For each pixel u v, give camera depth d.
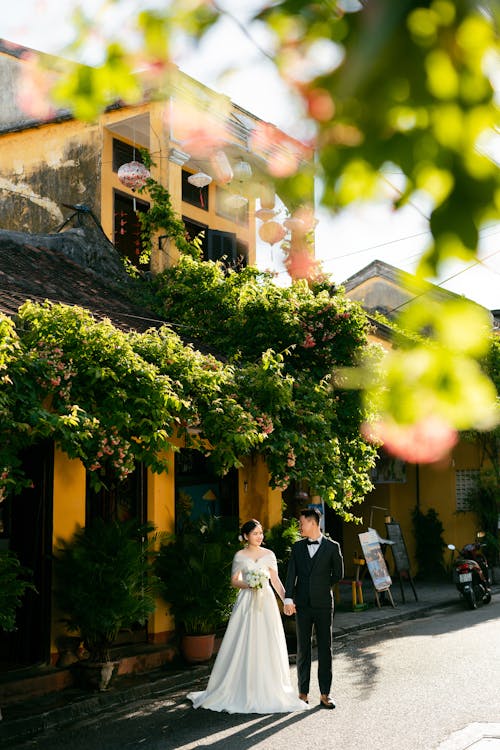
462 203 0.97
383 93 0.95
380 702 7.66
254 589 7.86
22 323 8.73
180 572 9.58
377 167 0.98
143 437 8.38
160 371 9.23
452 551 19.50
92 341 8.36
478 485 20.08
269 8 1.00
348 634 11.98
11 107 15.43
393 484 19.52
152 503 10.34
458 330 1.09
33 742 6.82
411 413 1.15
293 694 7.78
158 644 9.96
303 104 0.99
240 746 6.45
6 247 13.15
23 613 8.83
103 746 6.66
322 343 12.53
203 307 13.22
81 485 9.27
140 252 15.11
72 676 8.50
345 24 0.96
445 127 0.98
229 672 7.77
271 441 10.29
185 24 1.18
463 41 0.95
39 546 8.89
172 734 6.91
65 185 14.88
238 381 10.31
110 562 8.51
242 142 14.00
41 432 7.52
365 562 14.88
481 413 1.13
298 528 11.75
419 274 1.00
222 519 11.32
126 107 14.16
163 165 13.98
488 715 7.04
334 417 11.16
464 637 11.17
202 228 15.80
